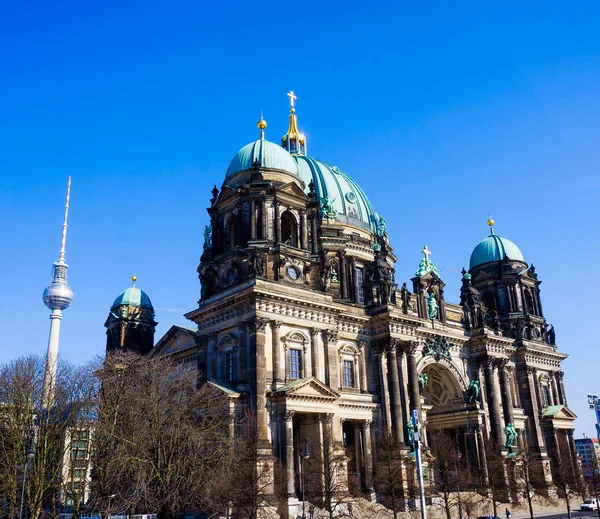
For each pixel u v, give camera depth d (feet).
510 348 365.81
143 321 398.01
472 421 326.85
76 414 219.41
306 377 251.19
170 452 199.41
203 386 240.73
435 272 341.62
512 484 320.91
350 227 366.43
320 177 373.61
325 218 345.10
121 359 249.55
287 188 279.49
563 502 358.02
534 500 338.34
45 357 236.84
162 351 336.49
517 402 371.15
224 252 277.03
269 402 243.19
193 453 207.00
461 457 301.63
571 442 392.68
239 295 253.24
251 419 227.40
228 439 215.51
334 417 261.24
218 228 285.23
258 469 219.82
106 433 205.98
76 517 198.29
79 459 221.46
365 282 313.53
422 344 320.09
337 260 337.72
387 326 295.28
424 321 310.24
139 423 219.00
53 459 210.79
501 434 335.47
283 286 261.44
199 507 218.79
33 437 208.44
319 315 271.49
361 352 294.05
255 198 271.69
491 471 294.46
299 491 255.09
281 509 219.82
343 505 241.35
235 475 208.03
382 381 290.15
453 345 339.98
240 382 246.06
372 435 282.15
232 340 258.16
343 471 249.55
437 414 342.85
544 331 407.85
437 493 276.82
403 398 290.97
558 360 408.05
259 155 287.89
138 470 200.23
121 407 221.46
